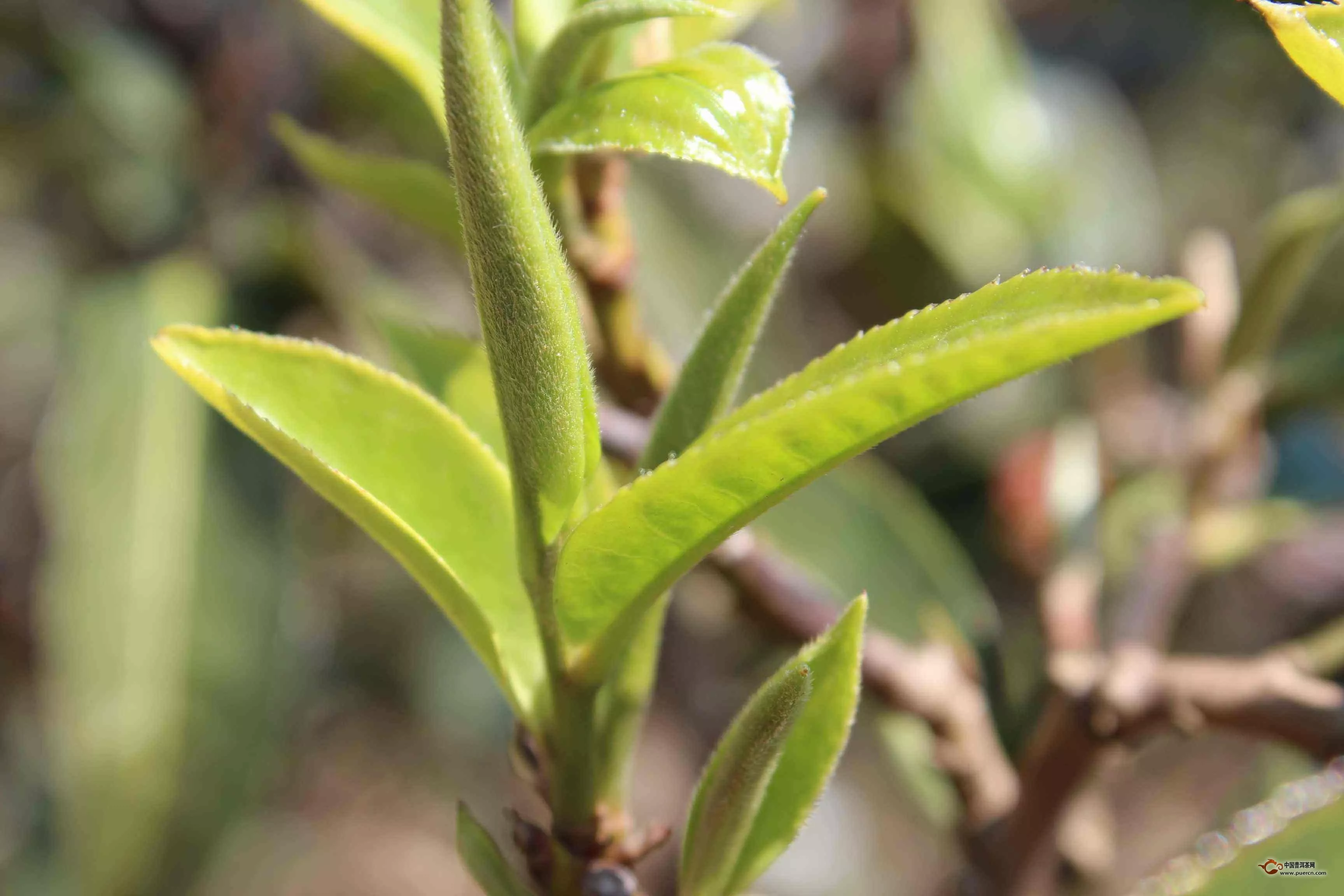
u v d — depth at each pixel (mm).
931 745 300
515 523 230
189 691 454
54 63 542
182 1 530
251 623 470
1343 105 221
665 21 261
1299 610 466
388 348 264
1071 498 361
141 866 440
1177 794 612
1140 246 548
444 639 755
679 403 230
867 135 544
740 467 215
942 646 297
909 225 522
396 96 496
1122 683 280
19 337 715
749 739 225
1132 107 662
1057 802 288
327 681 731
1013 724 341
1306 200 302
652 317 460
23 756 689
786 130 225
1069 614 325
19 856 663
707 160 225
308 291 526
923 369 206
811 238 573
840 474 330
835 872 564
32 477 695
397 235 593
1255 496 361
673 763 724
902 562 325
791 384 219
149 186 531
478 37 209
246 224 522
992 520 387
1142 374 446
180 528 465
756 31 588
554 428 220
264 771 464
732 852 232
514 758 246
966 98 504
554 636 229
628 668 239
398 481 239
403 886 870
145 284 504
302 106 530
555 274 216
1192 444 313
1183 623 475
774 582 279
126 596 456
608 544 223
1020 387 476
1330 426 430
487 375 263
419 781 880
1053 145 536
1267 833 244
